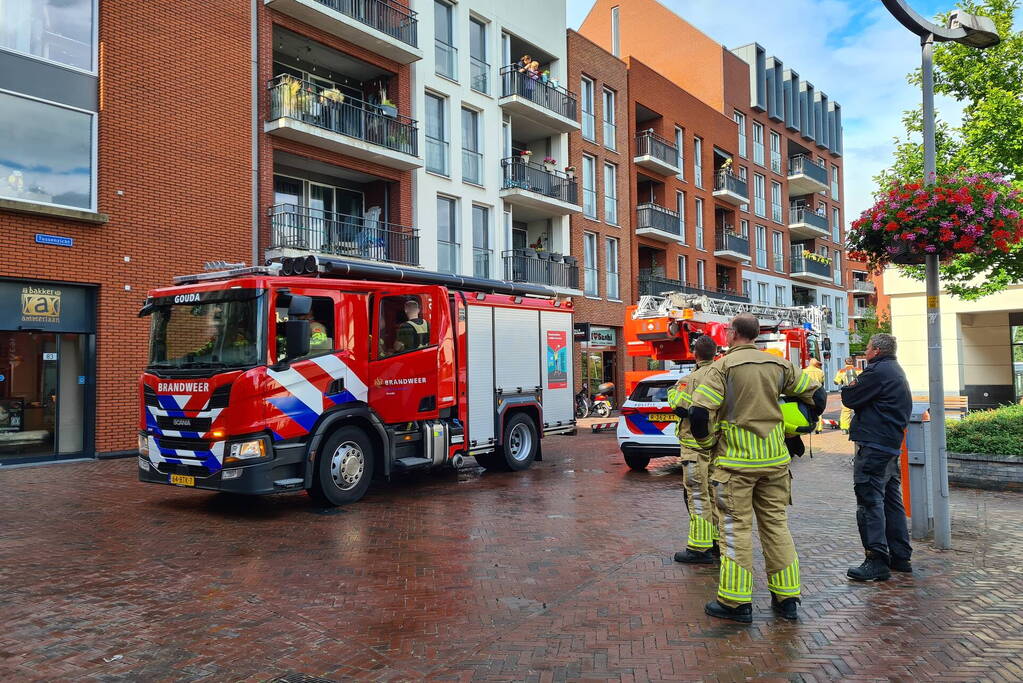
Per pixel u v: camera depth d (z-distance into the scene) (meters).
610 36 39.47
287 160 17.39
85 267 12.84
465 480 10.73
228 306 8.16
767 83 40.78
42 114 12.55
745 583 4.54
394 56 18.97
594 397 25.39
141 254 13.67
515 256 22.80
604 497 9.23
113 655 4.16
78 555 6.35
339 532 7.27
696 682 3.69
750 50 39.06
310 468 8.21
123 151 13.48
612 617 4.70
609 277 27.58
